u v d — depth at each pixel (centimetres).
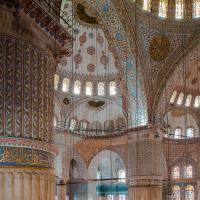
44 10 746
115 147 2250
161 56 1900
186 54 1923
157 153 1902
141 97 1873
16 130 700
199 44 1917
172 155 2511
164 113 1992
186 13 1917
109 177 2538
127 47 1783
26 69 736
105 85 2286
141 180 1891
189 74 2378
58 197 2112
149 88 1881
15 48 722
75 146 2253
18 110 709
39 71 769
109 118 2359
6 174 668
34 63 756
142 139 1892
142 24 1819
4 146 671
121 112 2298
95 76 2281
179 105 2469
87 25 2106
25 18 728
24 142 695
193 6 1927
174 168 2528
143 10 1812
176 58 1922
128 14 1730
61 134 2147
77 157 2300
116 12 1692
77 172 2353
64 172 2141
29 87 736
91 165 2338
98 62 2255
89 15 2006
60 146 2138
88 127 2358
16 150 684
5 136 679
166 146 2486
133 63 1814
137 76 1838
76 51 2181
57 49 856
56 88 2159
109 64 2228
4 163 666
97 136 2317
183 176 2509
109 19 1709
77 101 2264
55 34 816
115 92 2270
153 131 1873
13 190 670
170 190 2341
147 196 1867
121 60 1822
